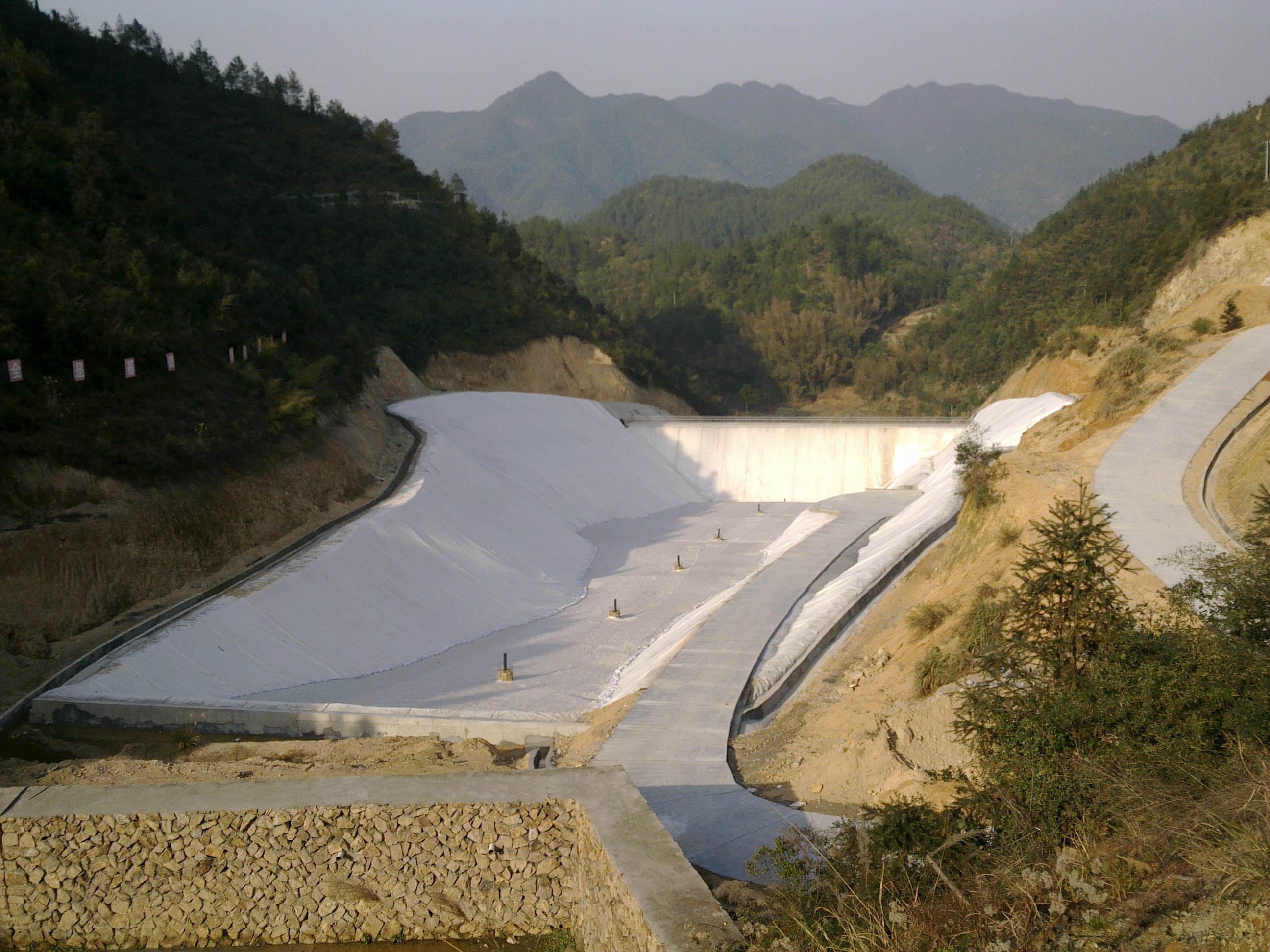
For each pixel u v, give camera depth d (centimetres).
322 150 12669
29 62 6575
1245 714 1437
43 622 3781
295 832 1703
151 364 5122
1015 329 14438
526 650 4569
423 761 2484
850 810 2128
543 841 1697
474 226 12688
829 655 3419
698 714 2856
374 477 6166
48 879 1708
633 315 19575
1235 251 7519
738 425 9656
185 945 1717
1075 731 1524
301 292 7294
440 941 1700
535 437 8331
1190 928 1041
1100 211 15025
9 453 4081
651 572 6209
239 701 3216
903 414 15662
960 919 1198
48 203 5656
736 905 1508
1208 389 4747
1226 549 2988
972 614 2728
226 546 4716
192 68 12612
